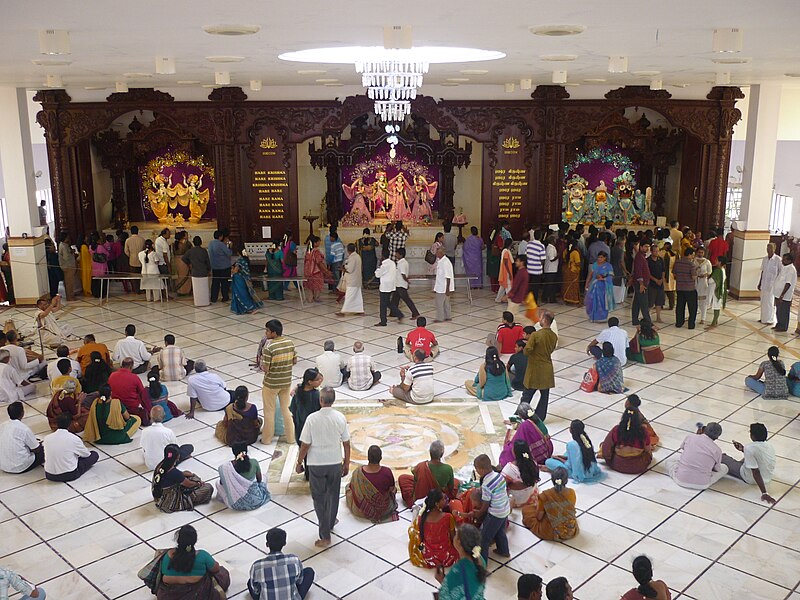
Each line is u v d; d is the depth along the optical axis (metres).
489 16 6.19
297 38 7.73
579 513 7.40
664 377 11.36
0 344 10.82
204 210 19.80
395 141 16.89
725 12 5.95
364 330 13.98
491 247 17.45
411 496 7.51
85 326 14.45
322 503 6.83
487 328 14.12
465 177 19.53
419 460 8.47
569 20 6.46
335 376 10.70
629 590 5.84
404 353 12.05
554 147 17.78
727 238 17.12
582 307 15.93
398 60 11.32
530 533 7.04
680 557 6.65
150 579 5.84
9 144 16.09
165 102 17.50
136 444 9.13
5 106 15.98
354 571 6.47
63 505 7.68
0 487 8.08
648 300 14.23
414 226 19.09
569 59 10.75
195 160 19.52
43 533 7.15
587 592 6.14
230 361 12.11
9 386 10.51
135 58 9.92
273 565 5.74
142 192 19.83
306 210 19.69
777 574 6.41
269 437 8.95
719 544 6.86
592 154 19.39
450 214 19.09
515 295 15.41
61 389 9.47
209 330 14.10
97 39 7.67
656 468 8.38
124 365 9.52
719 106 17.50
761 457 7.68
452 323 14.53
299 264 18.00
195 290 16.03
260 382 11.12
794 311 15.80
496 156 17.98
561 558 6.64
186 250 17.20
